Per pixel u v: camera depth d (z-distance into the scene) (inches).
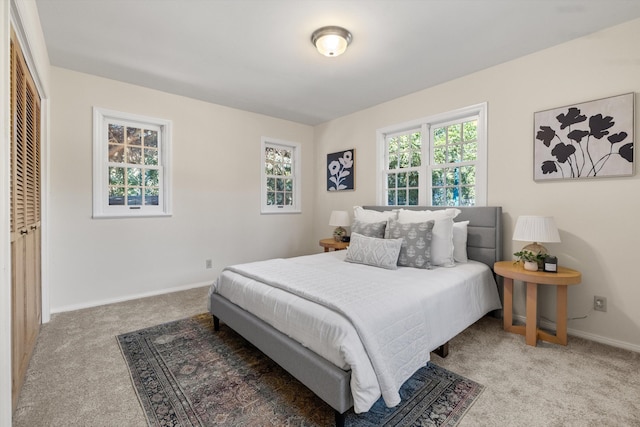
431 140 138.2
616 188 89.7
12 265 64.5
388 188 157.6
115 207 130.7
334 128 184.4
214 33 92.7
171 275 144.3
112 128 130.0
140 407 63.0
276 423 58.6
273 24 88.0
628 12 82.7
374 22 86.7
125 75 122.6
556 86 100.0
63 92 116.1
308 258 121.8
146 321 108.4
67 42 98.0
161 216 140.8
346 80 127.4
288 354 66.7
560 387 69.6
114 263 128.9
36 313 94.7
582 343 92.3
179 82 129.6
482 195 118.6
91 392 67.7
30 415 60.4
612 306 91.0
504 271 96.3
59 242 116.1
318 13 82.8
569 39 96.4
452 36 94.3
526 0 77.5
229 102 154.9
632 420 59.1
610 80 89.9
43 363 79.6
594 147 92.4
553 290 101.4
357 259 110.0
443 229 106.9
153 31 91.7
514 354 85.2
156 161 142.1
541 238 90.4
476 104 119.5
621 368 77.7
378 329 60.7
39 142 102.3
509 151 111.3
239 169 166.7
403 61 110.5
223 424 58.2
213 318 102.6
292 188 194.7
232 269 101.9
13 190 65.2
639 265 86.6
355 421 58.7
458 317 85.7
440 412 61.2
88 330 100.1
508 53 105.1
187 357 83.4
